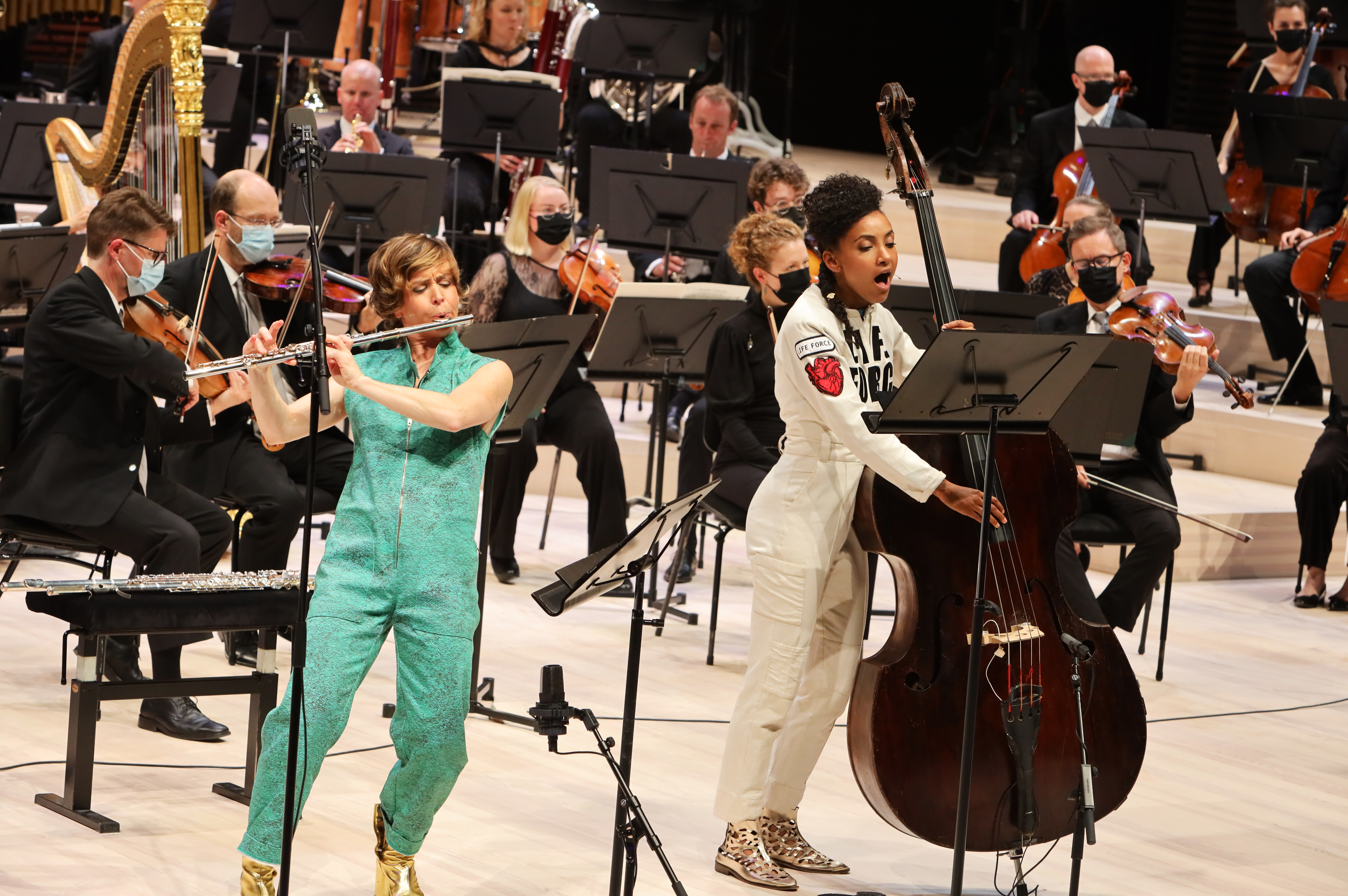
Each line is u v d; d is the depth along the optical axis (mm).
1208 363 9508
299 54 15203
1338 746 8844
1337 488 11836
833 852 6883
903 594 6195
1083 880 6695
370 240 12406
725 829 7039
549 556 12031
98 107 13375
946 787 5961
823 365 6020
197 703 8469
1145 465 10008
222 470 8836
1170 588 9867
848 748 6246
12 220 14297
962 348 5125
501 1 15883
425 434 5547
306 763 5348
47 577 10555
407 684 5480
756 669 6301
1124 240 9984
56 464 7793
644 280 13195
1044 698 6062
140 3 16141
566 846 6723
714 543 12953
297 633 5004
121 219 7742
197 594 6738
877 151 25375
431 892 6141
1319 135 13930
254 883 5418
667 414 10883
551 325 7496
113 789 7051
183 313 8492
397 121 20094
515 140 14289
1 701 8109
